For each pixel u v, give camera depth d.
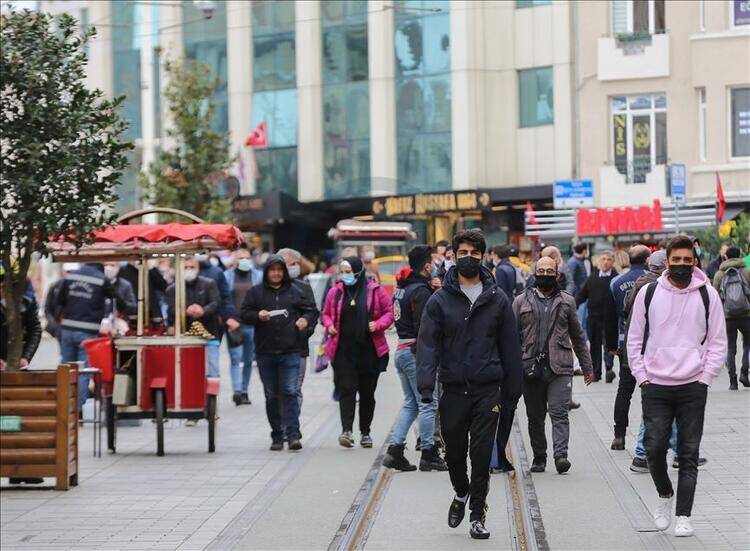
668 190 60.41
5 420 22.70
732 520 18.59
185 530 19.12
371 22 78.81
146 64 78.38
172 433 30.58
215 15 83.56
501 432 18.34
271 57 82.38
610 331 26.81
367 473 23.92
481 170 76.88
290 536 18.44
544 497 20.83
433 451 24.03
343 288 27.31
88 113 22.14
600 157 69.31
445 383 17.84
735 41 65.00
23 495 22.30
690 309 17.52
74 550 17.86
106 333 30.72
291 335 27.09
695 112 66.94
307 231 85.38
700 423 17.55
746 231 46.72
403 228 72.19
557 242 62.69
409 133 78.12
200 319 31.69
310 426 31.31
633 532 18.03
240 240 26.73
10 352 22.91
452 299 17.88
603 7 69.50
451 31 76.88
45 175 21.73
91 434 30.72
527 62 76.25
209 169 72.12
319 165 80.81
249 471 24.55
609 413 31.02
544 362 23.14
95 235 23.08
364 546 17.66
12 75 21.56
